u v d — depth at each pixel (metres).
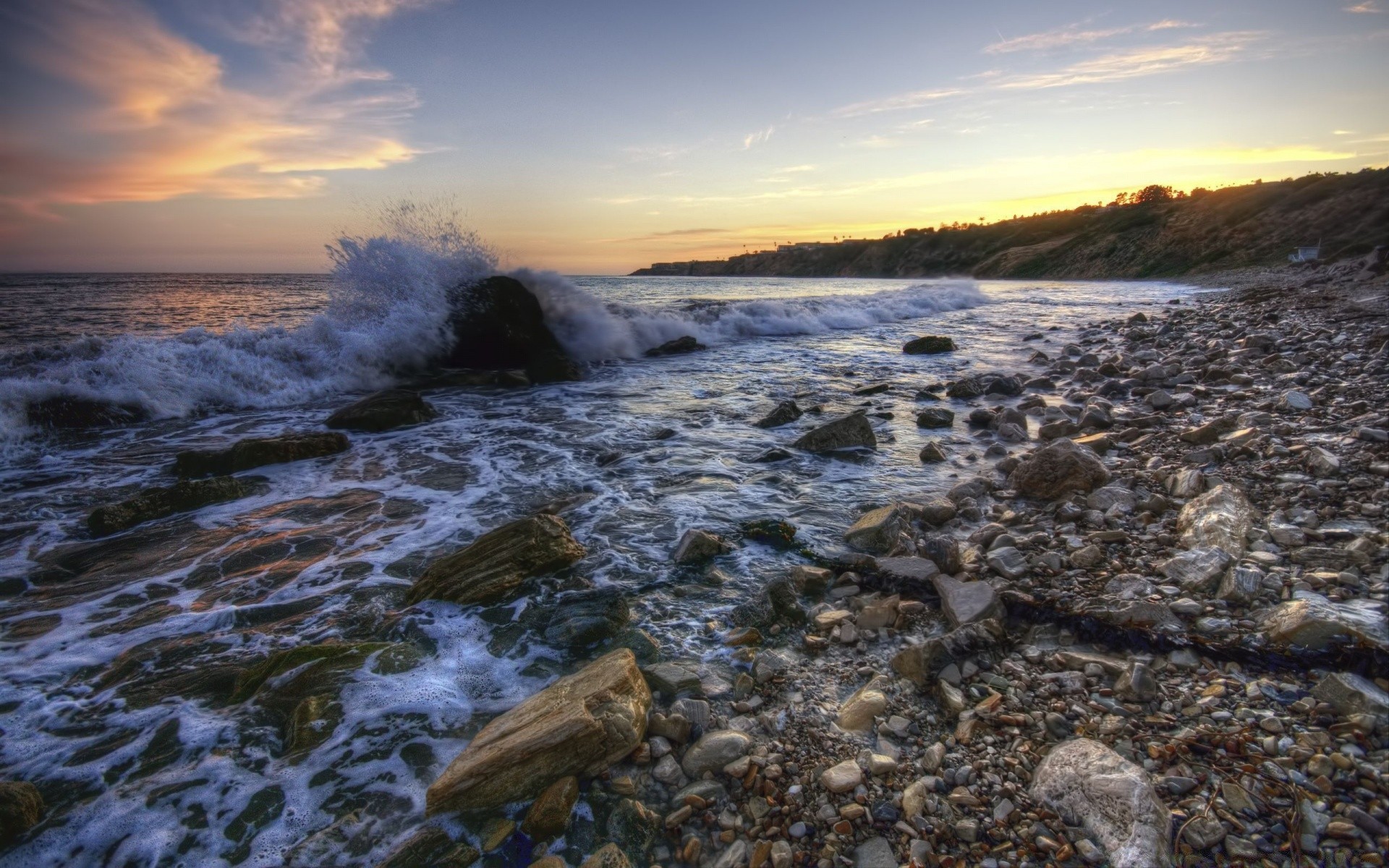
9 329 17.86
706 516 5.91
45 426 9.10
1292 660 3.16
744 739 3.04
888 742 3.02
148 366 10.72
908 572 4.53
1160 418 7.97
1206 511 4.75
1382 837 2.19
